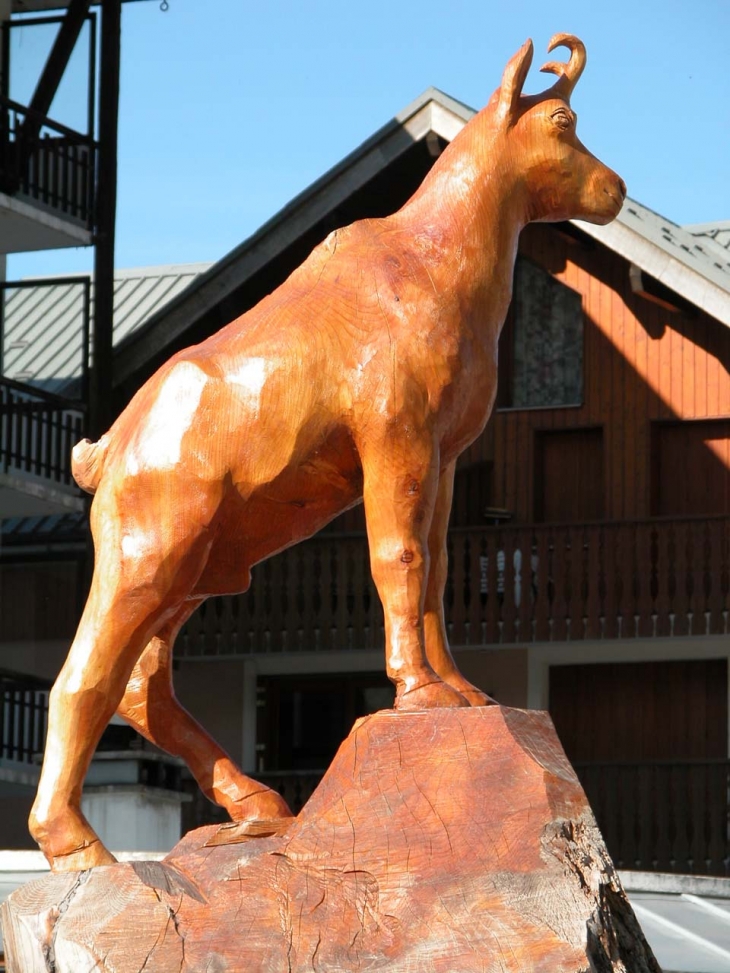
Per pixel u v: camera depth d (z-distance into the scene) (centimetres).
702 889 1159
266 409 643
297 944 597
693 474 2484
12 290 2816
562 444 2541
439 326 648
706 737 2505
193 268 3022
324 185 2308
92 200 2330
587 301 2525
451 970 585
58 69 2309
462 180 677
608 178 693
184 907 605
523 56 684
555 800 609
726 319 2272
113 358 2358
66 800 640
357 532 2536
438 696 632
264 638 2514
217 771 674
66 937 604
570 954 579
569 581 2428
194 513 641
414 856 604
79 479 671
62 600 2341
